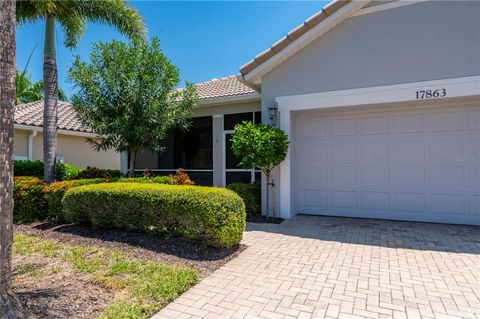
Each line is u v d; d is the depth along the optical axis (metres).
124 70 8.38
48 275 4.26
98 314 3.19
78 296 3.58
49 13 8.51
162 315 3.26
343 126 8.34
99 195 6.33
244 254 5.25
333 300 3.57
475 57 6.30
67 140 13.83
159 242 5.63
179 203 5.35
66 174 11.34
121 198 6.07
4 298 2.92
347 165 8.30
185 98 9.32
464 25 6.39
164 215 5.61
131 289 3.79
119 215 6.14
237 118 10.80
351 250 5.41
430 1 6.65
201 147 11.52
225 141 10.99
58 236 6.30
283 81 8.20
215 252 5.20
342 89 7.48
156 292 3.68
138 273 4.29
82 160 14.52
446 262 4.75
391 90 6.97
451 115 7.21
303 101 7.93
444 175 7.28
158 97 8.70
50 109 8.94
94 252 5.23
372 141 8.03
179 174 9.76
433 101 6.93
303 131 8.80
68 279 4.11
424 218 7.48
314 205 8.68
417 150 7.55
